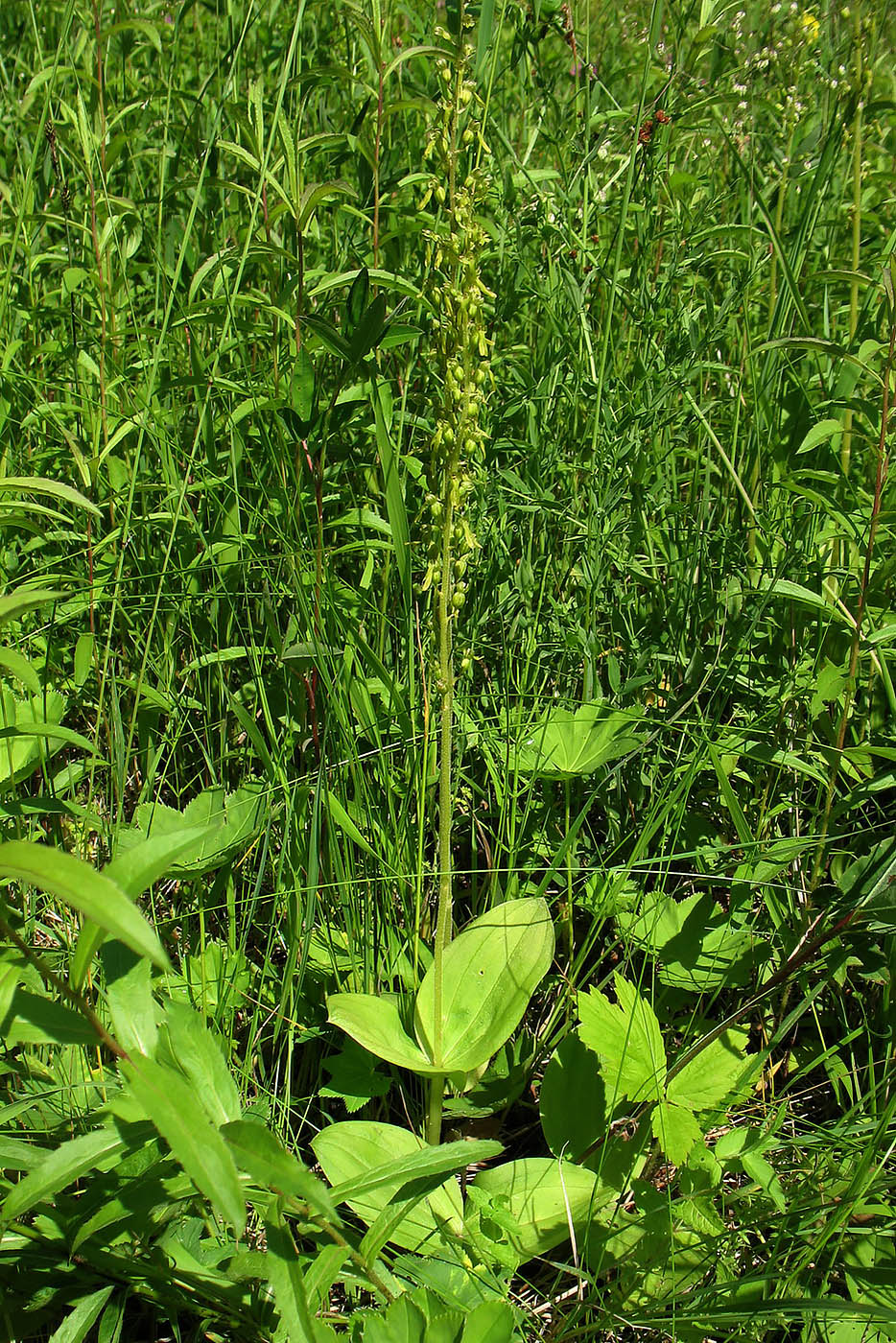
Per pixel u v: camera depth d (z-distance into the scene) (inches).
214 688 113.0
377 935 89.5
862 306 135.3
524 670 109.1
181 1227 68.1
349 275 103.8
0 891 54.9
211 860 90.9
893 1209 70.0
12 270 137.5
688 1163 72.4
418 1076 89.4
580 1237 73.9
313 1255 74.0
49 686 102.4
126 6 140.9
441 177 70.9
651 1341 69.7
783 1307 60.2
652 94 152.2
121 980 51.6
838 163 146.8
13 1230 62.9
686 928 90.6
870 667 106.3
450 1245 72.2
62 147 144.5
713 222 150.9
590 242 139.7
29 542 119.1
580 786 107.6
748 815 104.1
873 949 84.6
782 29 131.7
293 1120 89.0
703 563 111.3
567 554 120.6
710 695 105.3
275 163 116.6
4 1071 67.2
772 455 119.8
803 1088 90.1
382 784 94.7
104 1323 63.2
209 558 106.3
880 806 103.8
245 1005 90.6
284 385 116.3
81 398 125.0
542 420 123.4
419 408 127.7
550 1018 92.1
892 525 94.7
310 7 141.4
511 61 137.3
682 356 122.6
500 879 102.3
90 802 97.7
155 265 128.9
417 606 109.4
